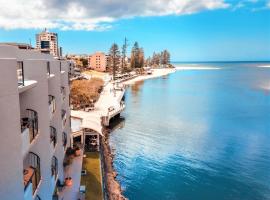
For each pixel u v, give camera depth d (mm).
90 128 34781
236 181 30312
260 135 46156
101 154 33156
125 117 60625
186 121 56438
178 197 27422
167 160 36094
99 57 179750
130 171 32938
